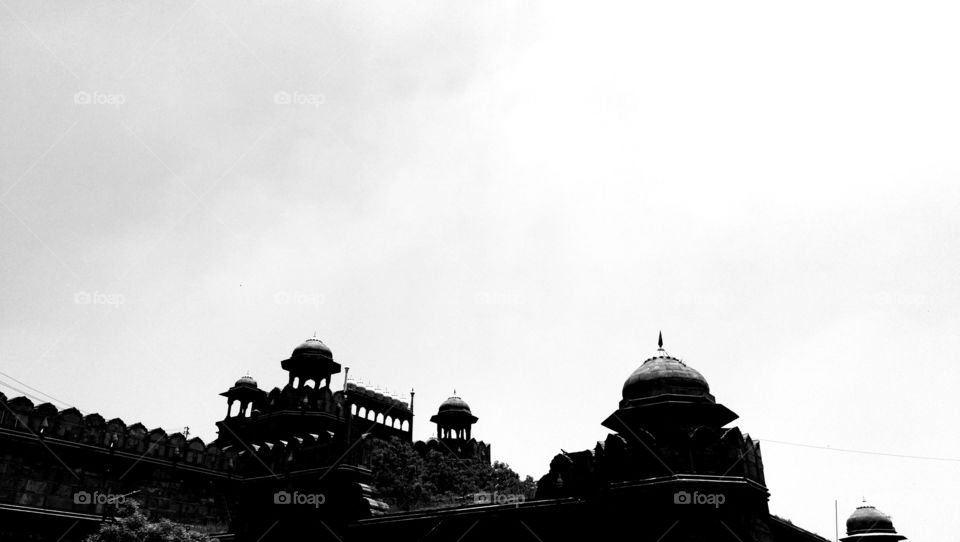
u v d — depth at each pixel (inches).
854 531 1817.2
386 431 2672.2
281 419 1696.6
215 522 1552.7
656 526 986.1
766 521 1109.1
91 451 1392.7
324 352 1792.6
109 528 1178.6
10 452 1285.7
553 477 1179.9
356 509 1310.3
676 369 1154.7
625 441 1098.1
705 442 1043.3
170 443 1531.7
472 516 1159.6
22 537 1259.2
